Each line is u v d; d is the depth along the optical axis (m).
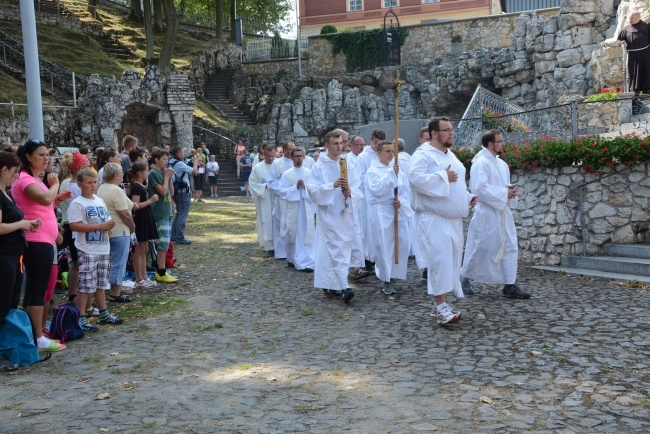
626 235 9.64
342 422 4.14
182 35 47.16
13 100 26.33
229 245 13.39
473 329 6.44
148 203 8.89
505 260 7.84
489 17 34.91
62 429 4.08
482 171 7.75
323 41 39.28
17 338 5.58
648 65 13.70
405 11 42.31
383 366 5.36
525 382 4.84
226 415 4.30
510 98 29.45
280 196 10.70
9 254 5.57
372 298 8.12
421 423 4.10
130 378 5.20
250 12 55.56
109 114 27.16
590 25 24.48
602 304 7.27
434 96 33.06
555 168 10.06
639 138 9.41
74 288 7.63
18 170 5.61
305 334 6.49
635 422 4.04
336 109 34.25
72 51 36.09
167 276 9.47
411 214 9.05
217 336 6.50
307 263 10.33
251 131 34.09
